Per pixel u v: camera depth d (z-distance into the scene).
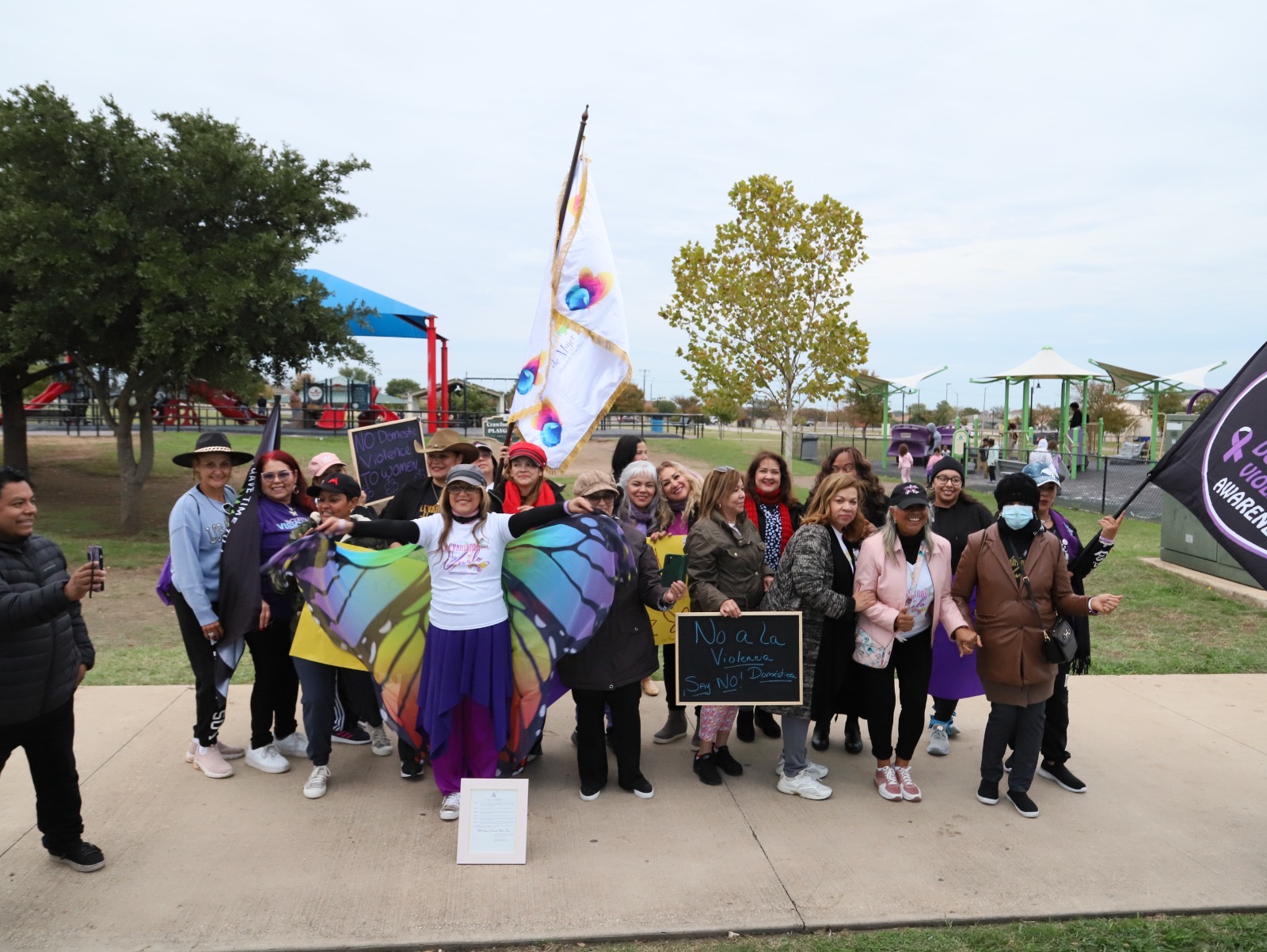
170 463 20.00
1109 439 40.12
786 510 5.53
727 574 4.90
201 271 12.64
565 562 4.51
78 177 12.41
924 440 26.25
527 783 4.35
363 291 25.80
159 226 12.99
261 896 3.70
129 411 13.86
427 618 4.54
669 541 5.37
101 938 3.39
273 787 4.75
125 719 5.66
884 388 30.69
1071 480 22.45
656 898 3.73
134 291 12.52
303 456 19.78
